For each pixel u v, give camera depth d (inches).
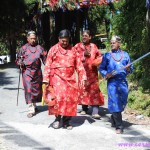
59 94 273.4
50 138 258.5
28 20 995.3
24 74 321.7
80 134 267.6
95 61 310.2
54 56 277.3
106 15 975.6
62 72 274.8
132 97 358.3
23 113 332.2
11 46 1079.6
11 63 859.4
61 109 272.8
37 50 322.3
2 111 341.4
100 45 1138.0
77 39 1020.5
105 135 265.3
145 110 334.3
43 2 730.8
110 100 269.3
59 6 684.1
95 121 304.7
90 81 315.6
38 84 322.0
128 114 328.2
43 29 1046.4
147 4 384.2
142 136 263.0
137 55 425.7
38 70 322.0
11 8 831.7
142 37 417.7
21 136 263.3
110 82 269.6
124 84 269.3
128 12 462.6
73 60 277.3
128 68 270.7
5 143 247.8
